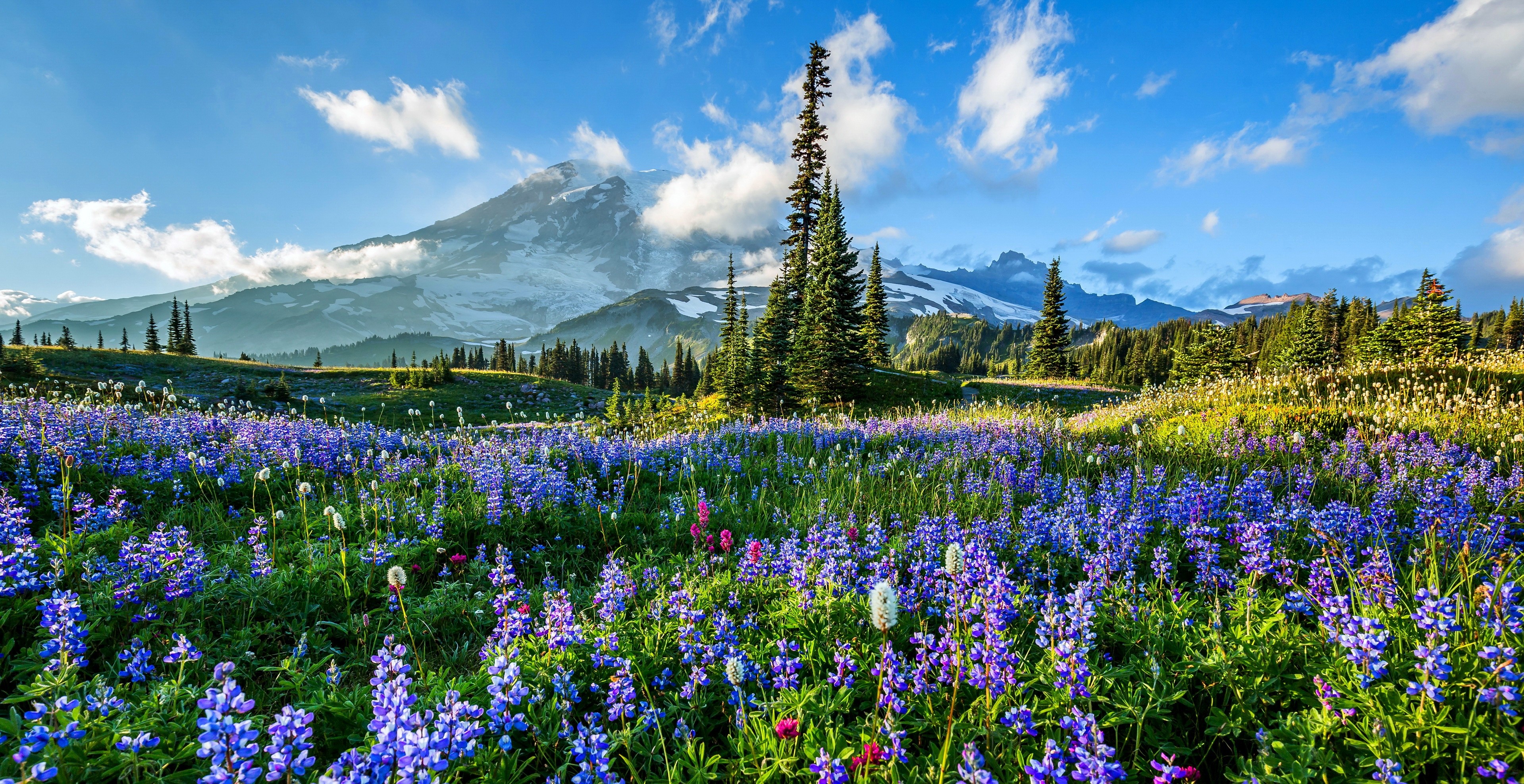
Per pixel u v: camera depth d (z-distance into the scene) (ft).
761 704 12.24
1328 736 10.53
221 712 8.43
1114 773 9.13
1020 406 96.99
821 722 11.84
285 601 17.34
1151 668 12.10
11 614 14.02
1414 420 40.96
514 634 15.01
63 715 9.78
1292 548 20.12
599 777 10.26
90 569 15.96
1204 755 10.87
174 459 30.14
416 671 14.49
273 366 277.44
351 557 20.30
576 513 28.09
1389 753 9.71
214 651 14.60
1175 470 34.76
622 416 86.07
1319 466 32.78
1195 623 14.51
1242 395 55.57
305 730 9.29
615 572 17.76
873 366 148.66
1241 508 23.36
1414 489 25.93
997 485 30.60
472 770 10.61
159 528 18.42
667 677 13.62
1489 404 41.70
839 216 129.18
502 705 10.91
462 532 24.45
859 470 35.09
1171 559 20.53
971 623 13.89
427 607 17.88
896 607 8.49
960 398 120.06
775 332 142.41
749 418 68.28
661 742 11.87
